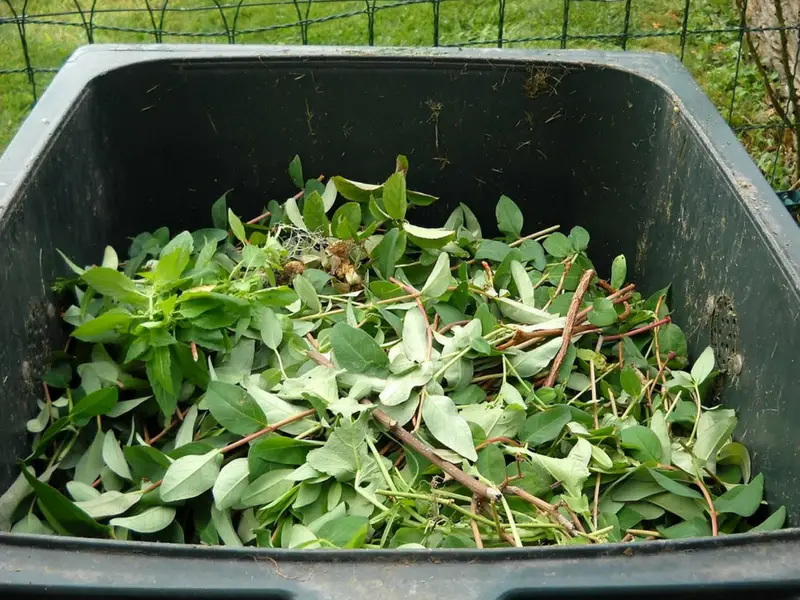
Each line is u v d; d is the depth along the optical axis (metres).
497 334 1.30
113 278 1.17
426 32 3.08
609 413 1.24
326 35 3.10
